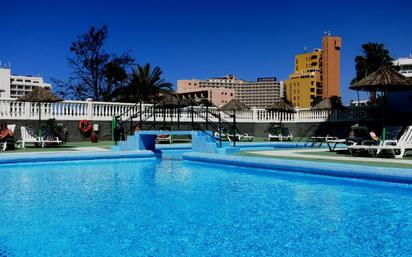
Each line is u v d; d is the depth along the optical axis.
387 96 24.17
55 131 21.36
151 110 25.84
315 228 6.43
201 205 8.17
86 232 6.16
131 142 17.92
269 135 26.91
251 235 6.04
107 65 48.72
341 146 21.69
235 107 26.67
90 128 24.25
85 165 15.30
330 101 26.91
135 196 9.12
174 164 16.03
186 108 27.25
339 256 5.11
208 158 15.64
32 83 120.12
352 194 9.44
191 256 5.11
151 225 6.58
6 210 7.62
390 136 17.38
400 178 9.96
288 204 8.28
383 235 6.04
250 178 12.17
